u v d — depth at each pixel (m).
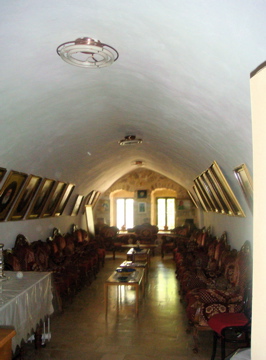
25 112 4.73
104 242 13.55
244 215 5.93
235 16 2.21
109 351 4.93
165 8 2.52
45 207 8.48
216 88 3.34
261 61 2.46
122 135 8.07
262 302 2.12
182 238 12.87
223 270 6.42
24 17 2.86
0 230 6.45
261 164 2.12
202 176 7.89
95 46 3.25
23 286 4.30
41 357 4.72
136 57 3.62
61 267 7.45
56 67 3.94
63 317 6.45
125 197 16.31
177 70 3.48
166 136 6.77
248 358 2.94
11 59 3.46
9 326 3.53
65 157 7.77
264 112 2.07
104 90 4.91
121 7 2.73
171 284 9.15
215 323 4.30
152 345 5.14
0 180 5.69
